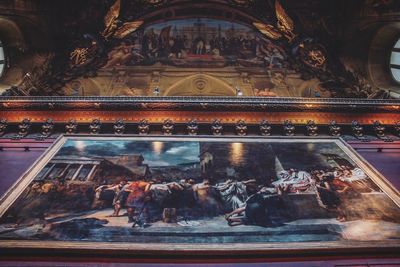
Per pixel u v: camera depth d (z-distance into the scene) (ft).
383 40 40.42
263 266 20.03
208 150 29.14
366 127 32.89
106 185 25.18
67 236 20.79
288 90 37.47
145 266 19.89
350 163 28.17
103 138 30.37
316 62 40.32
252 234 21.43
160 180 25.82
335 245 20.54
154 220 22.33
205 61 40.65
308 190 25.14
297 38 42.01
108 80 37.91
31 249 19.77
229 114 32.73
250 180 26.03
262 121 32.27
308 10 43.19
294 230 21.80
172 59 40.68
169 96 33.73
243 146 29.89
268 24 43.83
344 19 41.98
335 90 37.29
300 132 32.30
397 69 39.29
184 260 20.21
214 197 24.36
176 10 45.11
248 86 37.76
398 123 32.91
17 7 39.22
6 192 23.89
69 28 41.09
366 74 39.24
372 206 23.82
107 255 20.10
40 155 28.91
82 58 39.55
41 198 23.79
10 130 31.73
